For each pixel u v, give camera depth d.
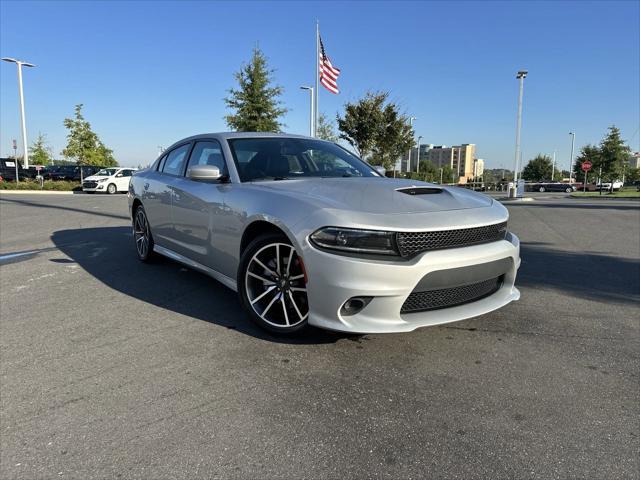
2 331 3.35
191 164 4.50
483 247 2.95
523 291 4.52
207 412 2.30
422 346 3.12
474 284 2.99
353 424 2.21
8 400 2.42
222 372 2.71
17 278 4.85
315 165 4.10
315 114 21.89
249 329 3.36
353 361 2.87
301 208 2.91
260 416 2.27
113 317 3.63
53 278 4.84
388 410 2.34
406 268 2.63
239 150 4.00
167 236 4.76
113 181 24.39
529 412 2.33
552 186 53.72
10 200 16.50
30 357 2.92
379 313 2.68
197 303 3.97
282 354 2.95
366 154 24.06
